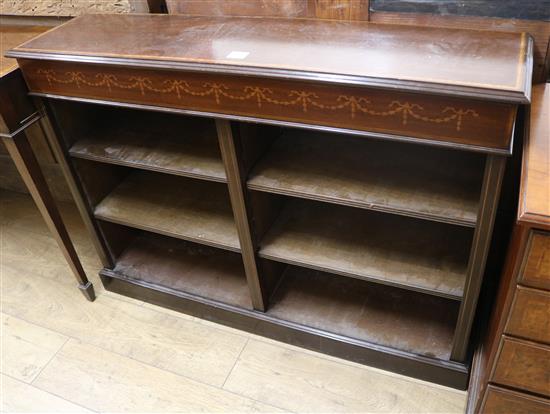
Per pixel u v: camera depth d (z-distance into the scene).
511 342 1.01
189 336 1.60
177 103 1.12
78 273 1.67
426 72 0.92
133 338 1.61
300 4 1.28
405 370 1.42
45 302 1.75
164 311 1.69
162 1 1.50
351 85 0.93
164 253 1.76
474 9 1.13
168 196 1.60
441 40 1.05
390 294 1.53
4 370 1.54
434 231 1.37
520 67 0.91
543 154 0.93
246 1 1.34
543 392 1.08
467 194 1.12
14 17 1.68
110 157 1.39
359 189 1.17
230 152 1.17
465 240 1.34
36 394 1.47
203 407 1.40
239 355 1.53
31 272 1.88
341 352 1.48
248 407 1.39
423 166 1.21
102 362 1.54
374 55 1.01
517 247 0.91
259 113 1.06
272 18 1.26
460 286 1.22
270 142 1.33
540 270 0.89
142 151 1.40
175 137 1.43
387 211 1.12
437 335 1.41
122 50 1.14
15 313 1.72
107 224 1.67
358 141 1.32
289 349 1.53
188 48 1.12
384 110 0.95
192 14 1.42
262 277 1.46
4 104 1.26
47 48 1.21
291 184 1.21
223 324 1.63
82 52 1.16
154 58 1.08
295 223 1.45
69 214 2.16
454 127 0.91
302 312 1.51
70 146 1.45
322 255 1.34
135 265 1.73
